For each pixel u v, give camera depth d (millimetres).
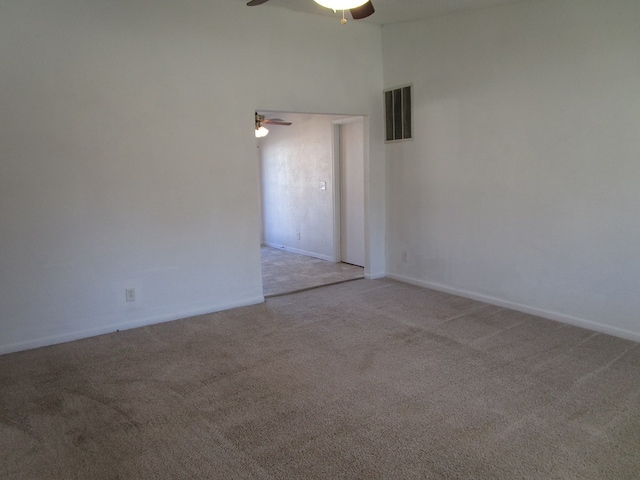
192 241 4293
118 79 3793
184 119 4117
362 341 3682
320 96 4875
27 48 3430
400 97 5160
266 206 8359
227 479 2107
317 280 5664
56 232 3672
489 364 3223
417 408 2676
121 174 3887
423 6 4207
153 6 3881
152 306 4160
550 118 3875
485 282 4582
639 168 3395
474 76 4402
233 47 4297
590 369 3113
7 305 3543
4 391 2959
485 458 2217
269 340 3744
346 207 6594
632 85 3371
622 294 3596
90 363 3363
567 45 3699
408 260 5379
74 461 2256
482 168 4449
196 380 3074
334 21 4879
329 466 2182
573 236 3842
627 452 2240
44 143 3555
